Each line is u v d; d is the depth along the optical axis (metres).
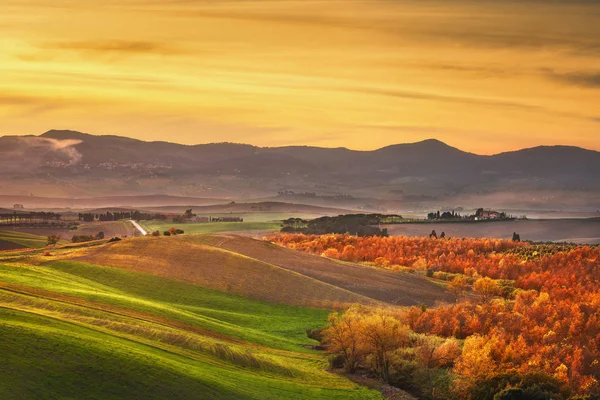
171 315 134.75
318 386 108.94
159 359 95.00
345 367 126.19
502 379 115.50
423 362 124.12
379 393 111.31
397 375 122.38
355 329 126.00
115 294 147.50
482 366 119.25
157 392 85.75
